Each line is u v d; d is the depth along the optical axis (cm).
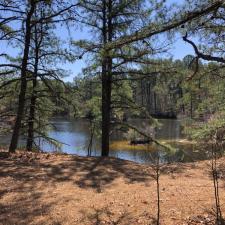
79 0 1432
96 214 727
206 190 891
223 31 834
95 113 1862
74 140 4000
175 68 1508
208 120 1242
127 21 1517
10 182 939
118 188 912
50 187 907
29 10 1412
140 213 729
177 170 1146
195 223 678
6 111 1941
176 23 689
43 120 2091
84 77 1669
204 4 695
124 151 3103
